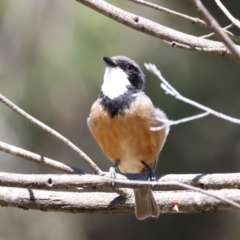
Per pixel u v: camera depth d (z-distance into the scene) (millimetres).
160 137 8336
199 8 4645
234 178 7102
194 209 7758
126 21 7266
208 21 4672
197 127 13328
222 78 13102
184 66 13031
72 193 7637
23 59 12906
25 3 13000
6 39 12922
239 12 12555
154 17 12977
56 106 13102
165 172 13453
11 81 12867
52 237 14508
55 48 12797
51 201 7492
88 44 12711
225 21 12539
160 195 7922
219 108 13062
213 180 7129
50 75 12836
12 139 13297
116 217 14891
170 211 7898
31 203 7473
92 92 12953
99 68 12703
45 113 13164
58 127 13430
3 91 12820
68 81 12836
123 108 8164
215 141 13469
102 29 12773
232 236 14594
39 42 12906
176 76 12945
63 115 13305
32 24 12969
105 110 8211
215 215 14742
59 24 12922
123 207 7668
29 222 14523
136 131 8164
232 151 13414
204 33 12844
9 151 7008
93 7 7238
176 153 13438
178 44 6824
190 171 13430
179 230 14695
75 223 14875
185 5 12969
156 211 7918
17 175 6965
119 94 8406
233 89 13109
